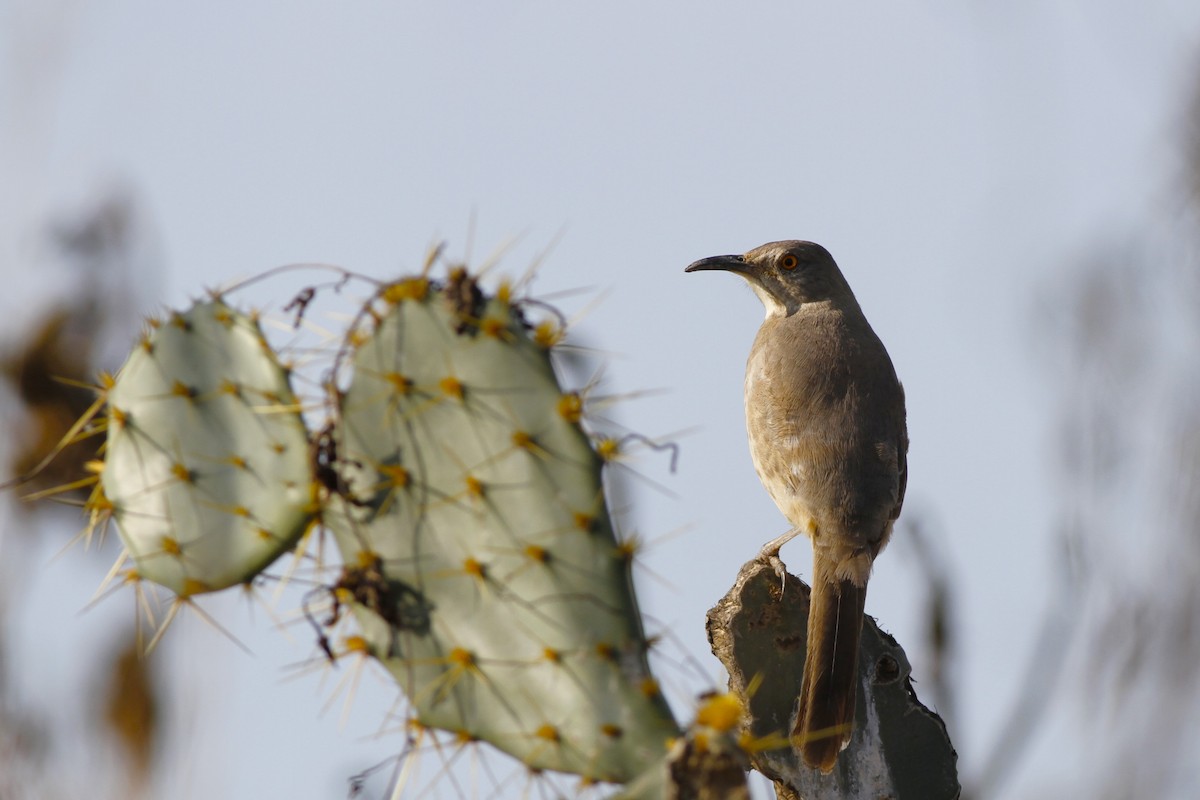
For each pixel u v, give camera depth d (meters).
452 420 8.38
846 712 11.11
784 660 11.34
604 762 7.89
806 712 11.11
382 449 8.43
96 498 9.12
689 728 7.42
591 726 7.92
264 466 8.82
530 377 8.38
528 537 8.18
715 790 7.26
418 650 8.20
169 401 9.00
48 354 13.91
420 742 8.17
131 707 11.33
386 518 8.38
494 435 8.30
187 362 9.04
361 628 8.32
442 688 8.14
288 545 8.80
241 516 8.81
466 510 8.27
